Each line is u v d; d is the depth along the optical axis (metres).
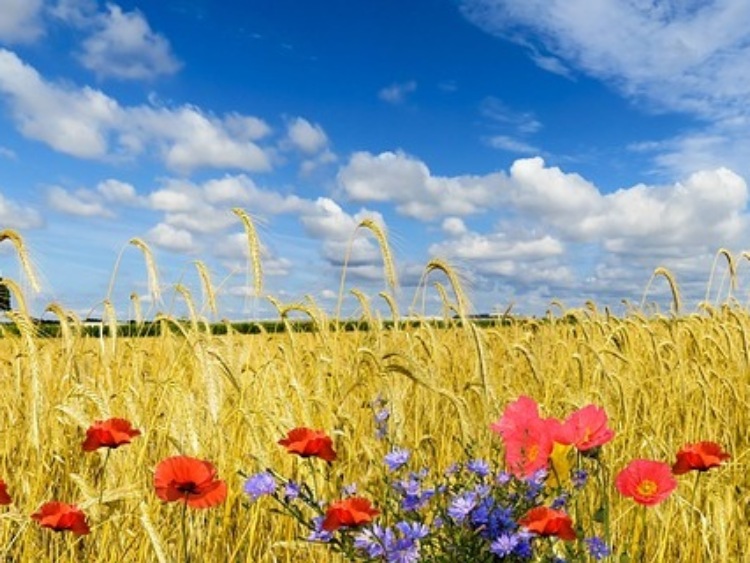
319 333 1.39
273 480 0.77
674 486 0.68
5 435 1.24
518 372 1.75
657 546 1.08
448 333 1.72
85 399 1.26
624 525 1.09
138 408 1.18
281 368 1.41
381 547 0.66
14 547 0.99
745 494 1.26
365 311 1.48
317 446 0.83
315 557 0.99
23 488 1.10
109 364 1.40
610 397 1.54
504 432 0.73
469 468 0.74
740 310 2.27
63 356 1.39
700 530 1.09
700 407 1.58
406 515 0.75
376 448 1.08
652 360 1.84
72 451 1.20
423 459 1.15
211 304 1.35
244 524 1.06
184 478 0.72
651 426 1.38
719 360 1.98
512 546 0.63
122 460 1.09
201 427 1.11
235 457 1.06
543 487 0.72
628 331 2.00
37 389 1.02
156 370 1.43
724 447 1.48
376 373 1.31
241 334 1.43
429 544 0.68
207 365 1.06
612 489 1.16
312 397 1.16
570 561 0.70
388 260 1.36
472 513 0.66
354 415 1.29
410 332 1.51
